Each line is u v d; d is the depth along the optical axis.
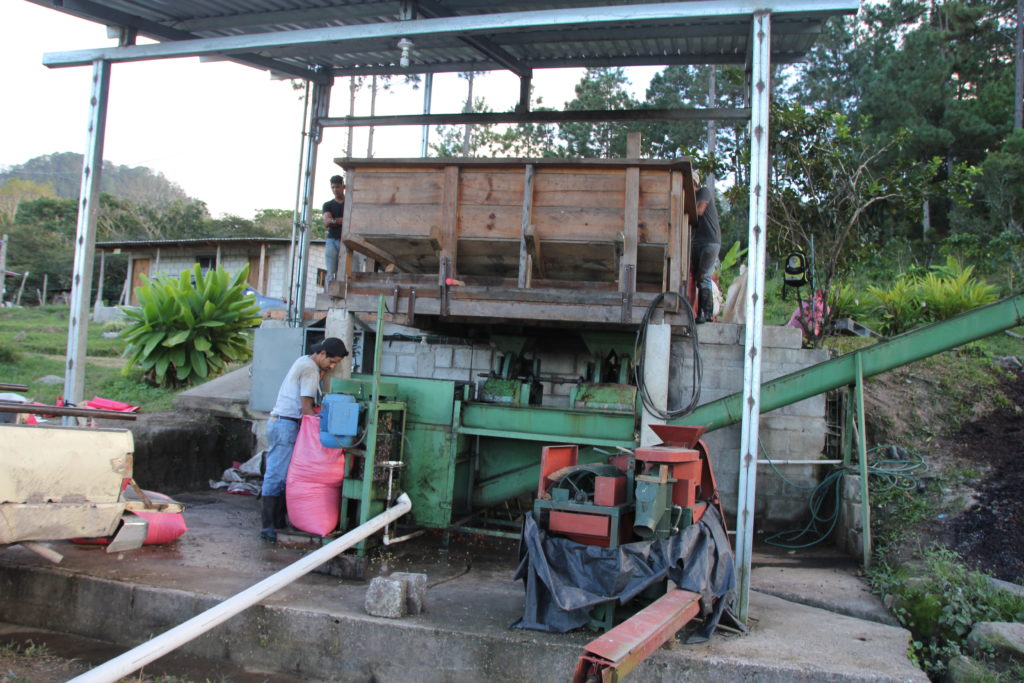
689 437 4.61
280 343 8.58
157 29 7.80
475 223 6.17
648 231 5.86
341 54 8.69
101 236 48.28
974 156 27.58
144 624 4.80
